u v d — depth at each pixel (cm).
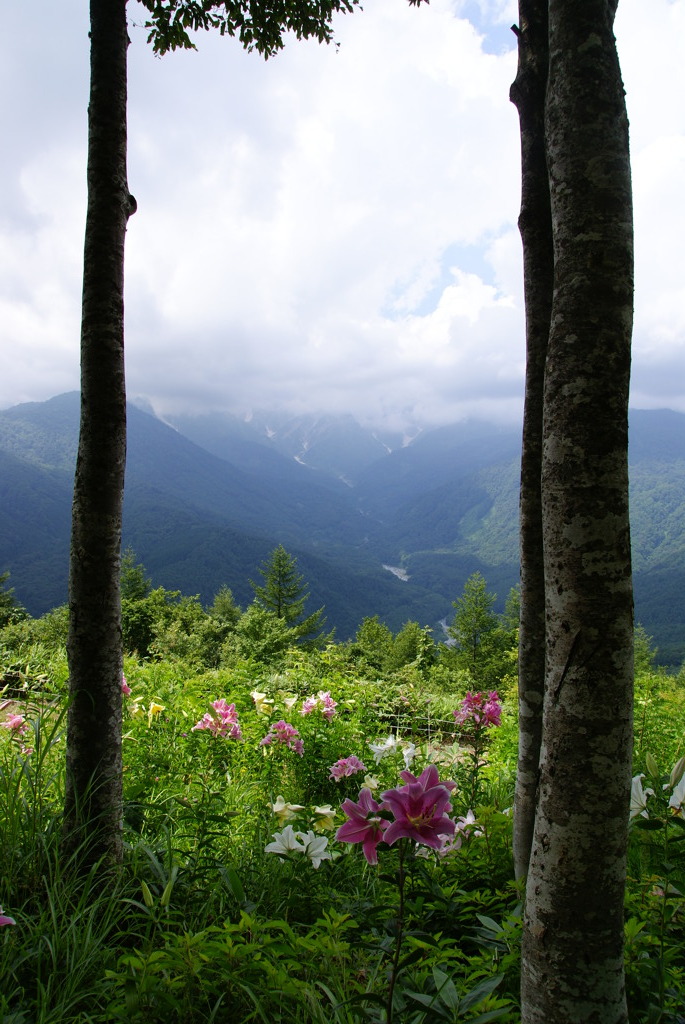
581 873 135
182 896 238
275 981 171
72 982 187
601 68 155
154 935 212
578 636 142
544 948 138
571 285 152
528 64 254
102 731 250
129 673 610
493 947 190
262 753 425
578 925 135
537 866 142
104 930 210
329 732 469
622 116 157
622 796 139
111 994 186
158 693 536
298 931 232
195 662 1045
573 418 148
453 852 274
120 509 262
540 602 247
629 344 152
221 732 394
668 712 536
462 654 3728
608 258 150
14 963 190
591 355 148
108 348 260
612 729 138
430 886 192
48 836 253
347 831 168
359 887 272
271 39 403
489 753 500
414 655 3941
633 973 189
